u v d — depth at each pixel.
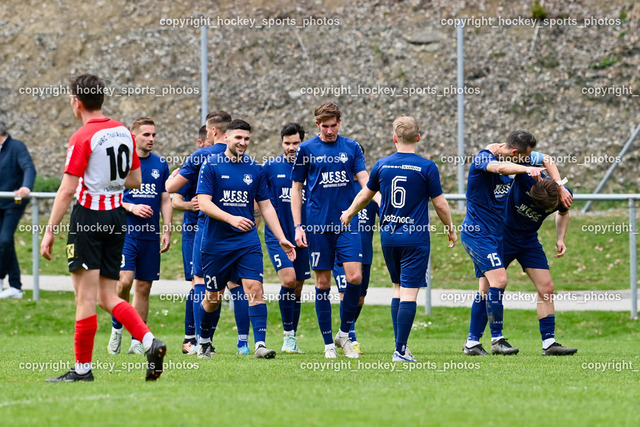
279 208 34.19
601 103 78.25
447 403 17.62
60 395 18.36
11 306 47.00
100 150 20.91
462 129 59.16
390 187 27.19
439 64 82.38
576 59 81.56
